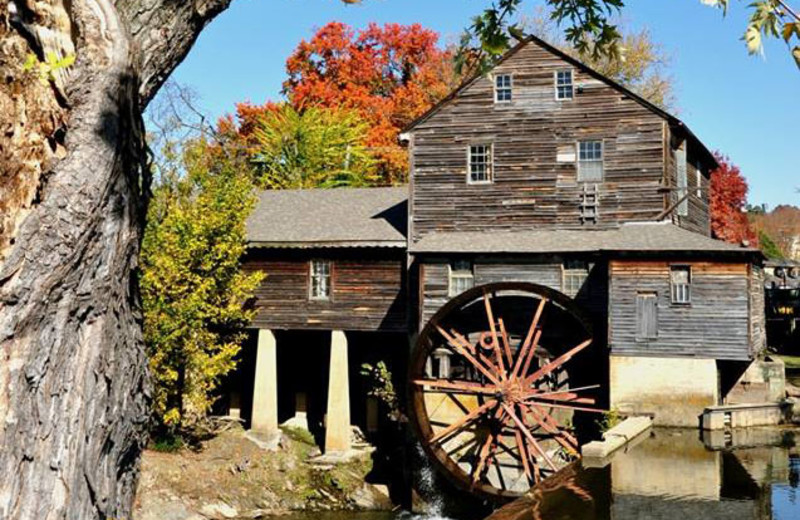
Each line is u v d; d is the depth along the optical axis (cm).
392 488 2103
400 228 2256
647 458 1447
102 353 380
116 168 377
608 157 2077
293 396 2577
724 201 4241
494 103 2162
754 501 1145
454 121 2186
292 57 4103
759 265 2133
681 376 1803
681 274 1834
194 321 2003
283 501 1998
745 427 1780
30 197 351
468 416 1906
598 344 1947
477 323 2041
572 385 1966
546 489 1228
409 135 2214
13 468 336
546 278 1983
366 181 3700
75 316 365
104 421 382
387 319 2189
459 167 2173
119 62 375
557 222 2100
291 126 3550
